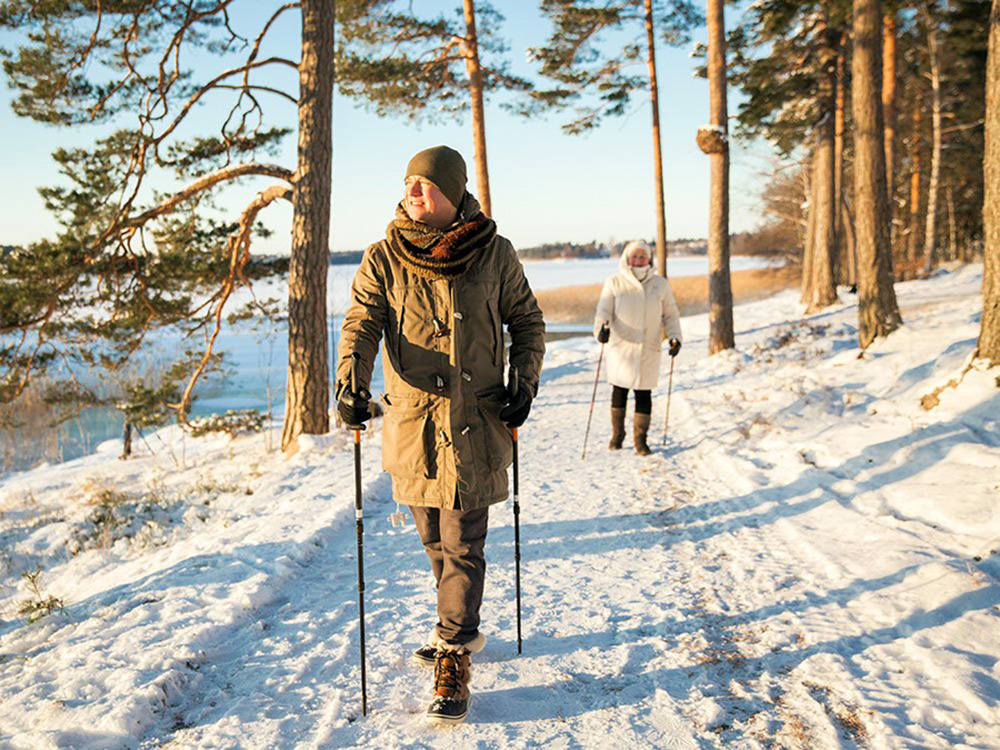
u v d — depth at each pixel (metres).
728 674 2.75
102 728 2.40
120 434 17.11
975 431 5.20
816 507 4.61
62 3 9.02
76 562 5.33
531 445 7.53
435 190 2.52
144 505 6.65
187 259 10.80
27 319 9.93
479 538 2.64
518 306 2.71
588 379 13.21
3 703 2.60
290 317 8.71
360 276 2.60
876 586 3.35
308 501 5.49
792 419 6.88
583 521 4.86
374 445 7.88
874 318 9.38
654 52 17.72
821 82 21.39
